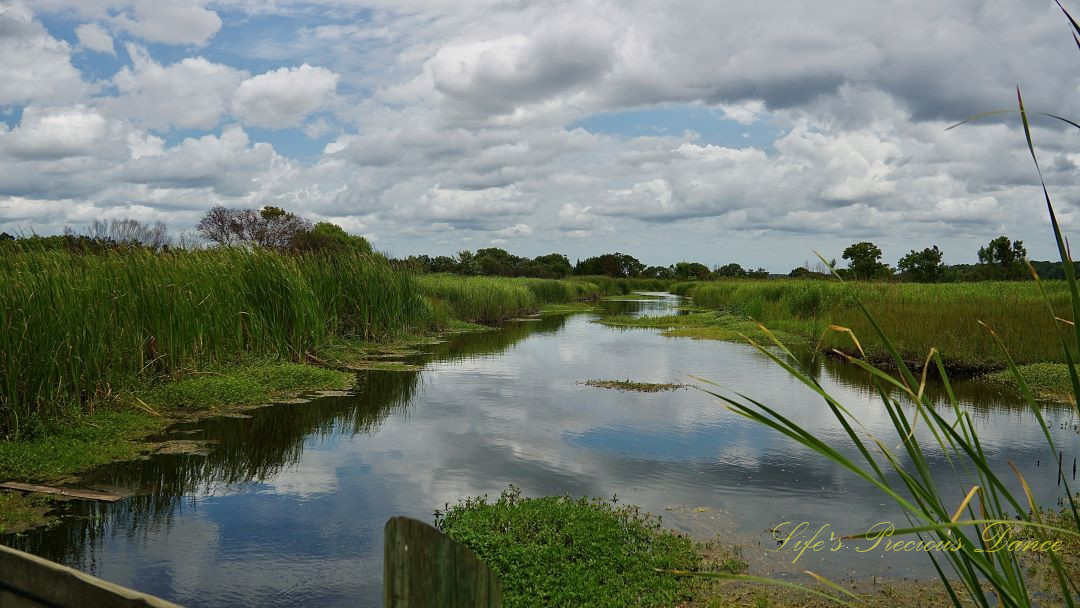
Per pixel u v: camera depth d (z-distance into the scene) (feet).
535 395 44.86
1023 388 6.84
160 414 35.88
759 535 21.75
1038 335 54.13
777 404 43.14
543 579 17.63
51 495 24.53
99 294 34.42
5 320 28.58
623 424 36.91
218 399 38.83
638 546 20.26
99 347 33.71
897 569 19.39
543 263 297.12
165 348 39.91
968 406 42.11
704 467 29.14
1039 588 17.80
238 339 46.88
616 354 67.26
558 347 73.00
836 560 19.93
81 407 33.14
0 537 20.99
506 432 34.88
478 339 79.77
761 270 269.64
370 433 34.30
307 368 47.26
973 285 99.81
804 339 77.97
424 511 23.61
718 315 114.52
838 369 58.80
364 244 123.44
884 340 7.43
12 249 36.73
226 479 26.81
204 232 110.11
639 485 26.63
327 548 20.65
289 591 18.02
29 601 7.98
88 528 21.91
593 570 18.30
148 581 18.42
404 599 5.83
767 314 98.22
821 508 24.25
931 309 65.92
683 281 283.18
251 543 20.95
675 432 35.32
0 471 25.81
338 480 26.91
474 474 27.78
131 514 23.16
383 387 46.85
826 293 92.27
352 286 66.64
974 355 54.13
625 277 333.62
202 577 18.69
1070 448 32.14
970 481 27.17
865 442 33.60
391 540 5.85
